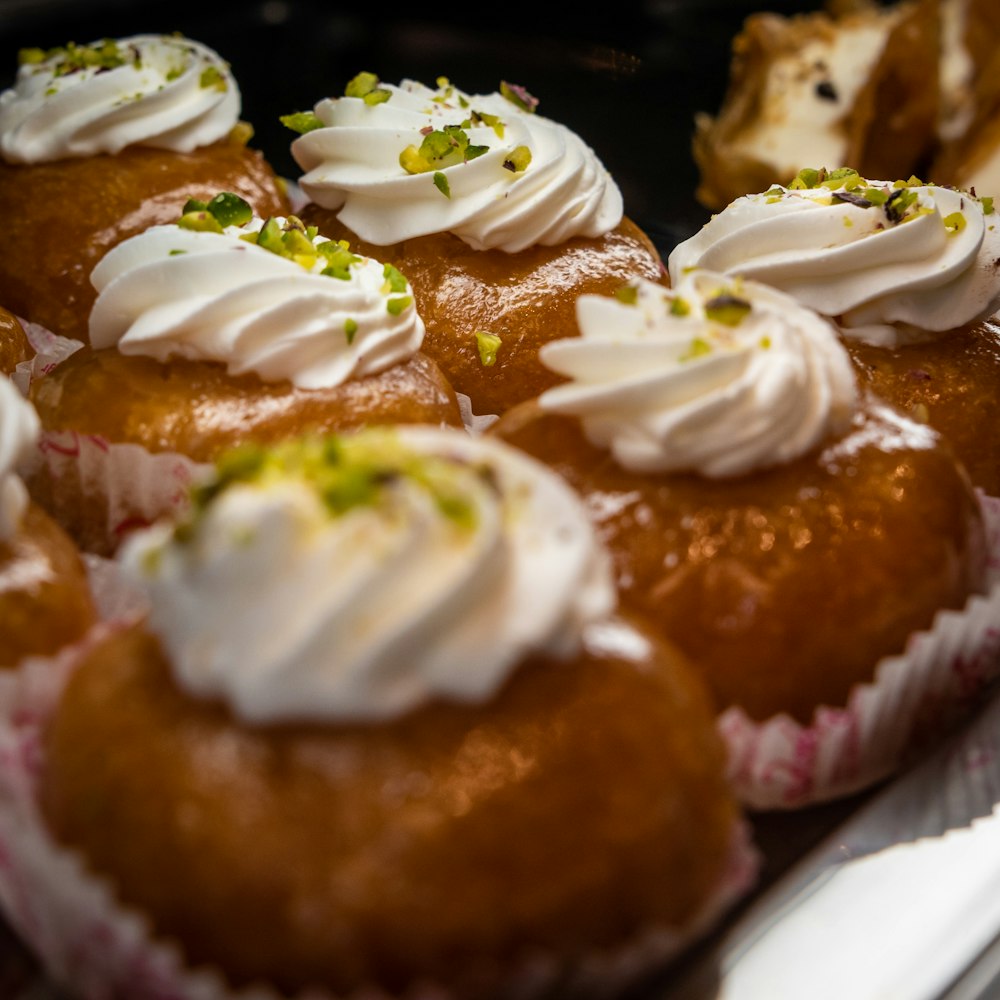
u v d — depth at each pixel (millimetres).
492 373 369
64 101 404
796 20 501
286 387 337
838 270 353
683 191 462
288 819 254
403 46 532
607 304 317
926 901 286
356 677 255
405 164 379
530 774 258
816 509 304
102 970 269
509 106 401
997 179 448
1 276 396
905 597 304
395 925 252
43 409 345
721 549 301
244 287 335
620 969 264
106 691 268
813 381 312
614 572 302
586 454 312
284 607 258
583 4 552
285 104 503
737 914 288
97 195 397
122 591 324
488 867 254
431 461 269
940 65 480
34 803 274
